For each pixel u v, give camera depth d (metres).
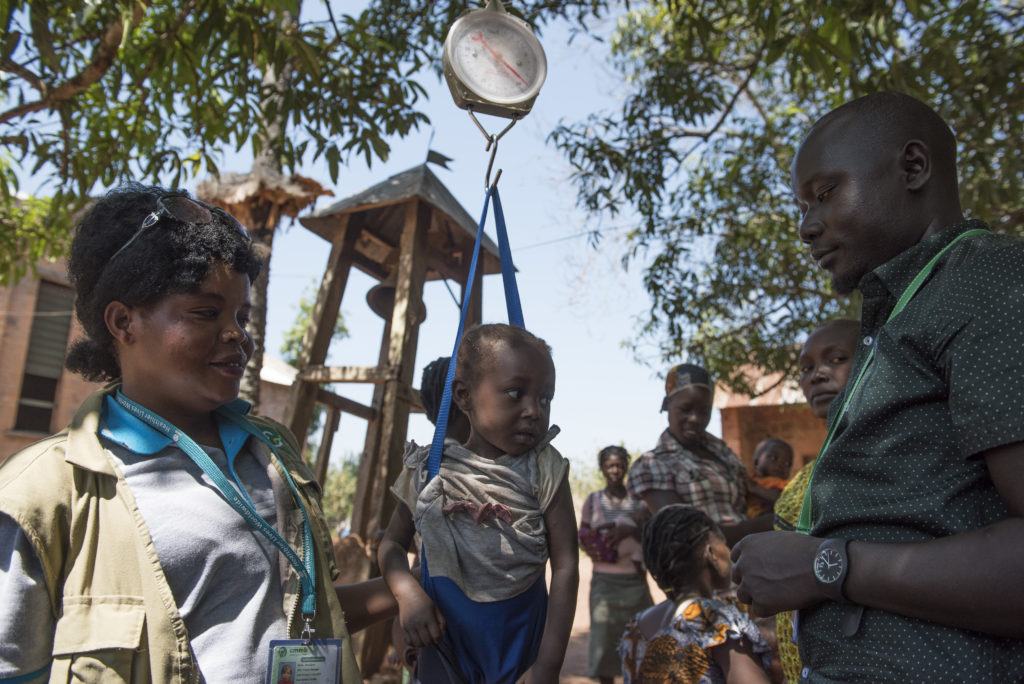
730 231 9.36
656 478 3.85
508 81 1.83
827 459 1.48
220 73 4.89
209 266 1.53
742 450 15.06
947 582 1.22
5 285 7.12
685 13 5.35
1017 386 1.22
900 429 1.38
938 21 5.37
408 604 1.71
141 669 1.34
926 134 1.58
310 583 1.57
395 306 4.82
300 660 1.48
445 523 1.76
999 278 1.31
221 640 1.43
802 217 1.71
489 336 1.87
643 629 2.71
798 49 4.48
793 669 2.27
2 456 12.26
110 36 4.05
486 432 1.82
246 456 1.68
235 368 1.58
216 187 5.65
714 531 2.63
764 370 10.56
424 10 6.05
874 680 1.34
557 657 1.68
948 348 1.33
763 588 1.53
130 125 5.65
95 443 1.45
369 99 5.15
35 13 3.45
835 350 2.64
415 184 4.93
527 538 1.75
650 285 8.76
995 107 5.63
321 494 1.78
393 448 4.64
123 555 1.39
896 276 1.51
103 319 1.56
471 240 5.37
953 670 1.27
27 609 1.30
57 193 5.27
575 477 24.06
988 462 1.26
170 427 1.53
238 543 1.50
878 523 1.39
